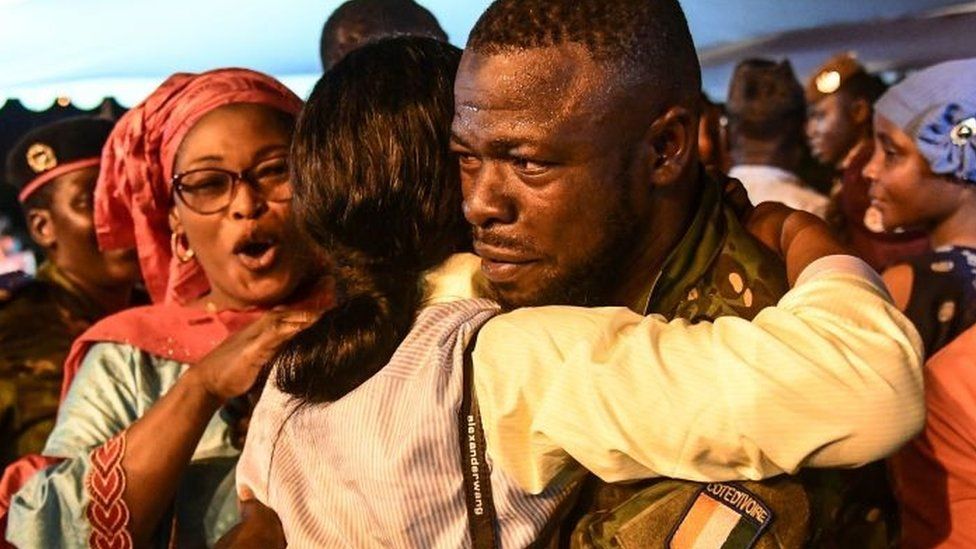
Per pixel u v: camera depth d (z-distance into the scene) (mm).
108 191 1972
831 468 1113
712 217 1232
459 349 1165
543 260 1178
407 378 1171
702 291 1223
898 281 2027
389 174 1263
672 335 1097
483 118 1146
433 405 1135
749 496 1099
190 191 1760
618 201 1161
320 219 1295
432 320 1210
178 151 1784
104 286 2654
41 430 2342
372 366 1219
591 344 1098
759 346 1051
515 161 1150
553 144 1127
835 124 3439
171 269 1891
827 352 1036
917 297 1984
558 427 1078
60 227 2654
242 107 1760
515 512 1130
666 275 1213
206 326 1817
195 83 1809
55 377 2402
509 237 1174
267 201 1752
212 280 1838
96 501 1597
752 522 1092
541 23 1136
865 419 1023
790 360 1034
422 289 1271
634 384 1065
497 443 1109
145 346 1816
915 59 3408
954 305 1957
